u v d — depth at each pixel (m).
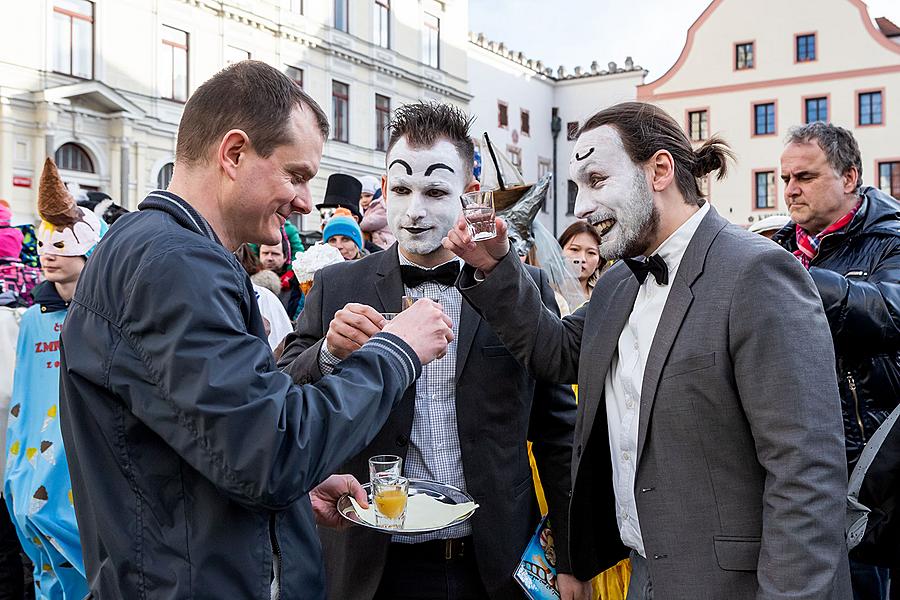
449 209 2.17
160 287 1.26
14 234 4.22
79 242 3.02
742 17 29.23
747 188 29.05
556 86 32.75
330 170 20.20
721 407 1.61
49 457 2.88
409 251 2.20
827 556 1.46
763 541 1.52
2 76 14.23
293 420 1.28
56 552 2.87
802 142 2.81
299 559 1.48
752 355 1.55
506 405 2.14
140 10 16.11
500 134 29.47
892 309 2.00
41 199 2.96
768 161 28.72
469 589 2.09
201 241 1.33
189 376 1.23
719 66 29.59
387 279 2.23
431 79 23.73
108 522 1.32
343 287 2.27
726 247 1.67
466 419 2.10
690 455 1.64
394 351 1.47
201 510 1.33
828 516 1.48
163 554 1.32
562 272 4.05
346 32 20.62
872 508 1.94
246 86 1.44
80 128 15.23
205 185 1.45
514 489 2.12
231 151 1.42
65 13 15.09
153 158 16.42
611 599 2.60
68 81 15.09
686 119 30.14
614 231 1.77
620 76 31.50
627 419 1.82
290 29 19.00
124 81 15.92
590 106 32.09
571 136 1.91
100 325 1.32
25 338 3.07
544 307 2.11
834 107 27.89
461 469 2.12
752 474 1.61
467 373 2.12
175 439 1.26
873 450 1.96
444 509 1.85
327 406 1.33
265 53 18.67
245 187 1.44
